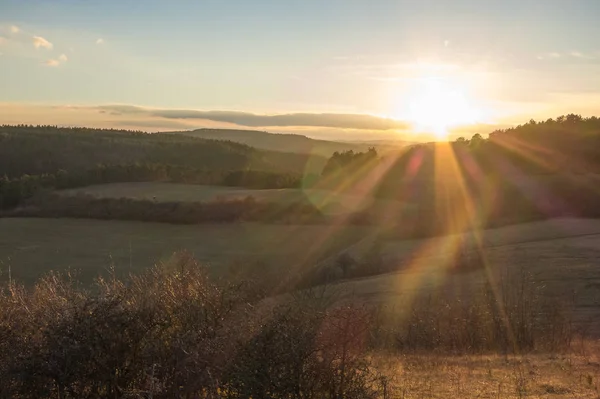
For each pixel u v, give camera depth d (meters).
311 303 5.90
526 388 7.78
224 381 5.14
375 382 6.93
